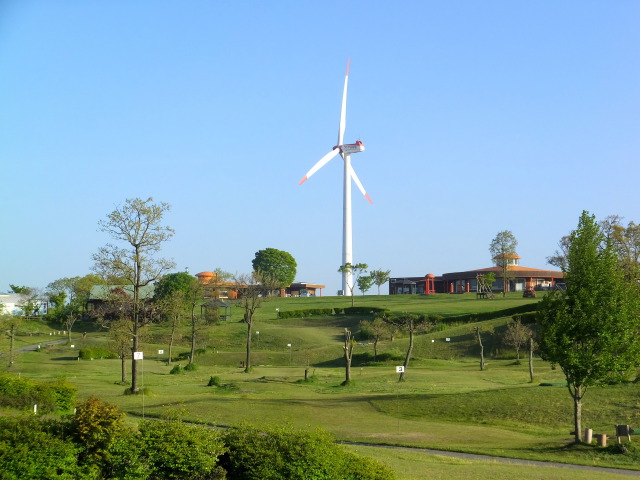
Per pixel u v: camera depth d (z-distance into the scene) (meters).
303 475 18.94
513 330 90.75
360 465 20.36
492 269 199.50
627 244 107.75
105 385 64.62
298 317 149.25
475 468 29.58
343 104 170.00
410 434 40.38
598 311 39.34
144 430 19.11
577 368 38.28
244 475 19.33
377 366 92.94
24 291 156.62
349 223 176.75
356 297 195.38
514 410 47.75
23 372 77.88
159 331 125.62
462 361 94.25
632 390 49.91
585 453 35.56
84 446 18.19
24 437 17.45
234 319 147.62
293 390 63.88
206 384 69.19
